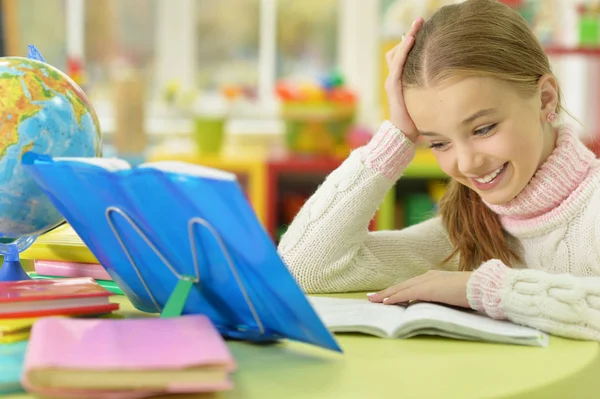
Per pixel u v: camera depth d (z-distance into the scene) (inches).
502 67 40.6
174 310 29.9
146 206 28.2
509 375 27.1
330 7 150.8
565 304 33.6
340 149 135.1
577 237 45.0
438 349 30.9
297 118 133.0
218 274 29.3
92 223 32.1
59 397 23.0
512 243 49.8
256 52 151.2
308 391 24.7
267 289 27.8
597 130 131.5
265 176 126.1
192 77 151.6
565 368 28.4
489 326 33.2
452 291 37.6
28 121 33.5
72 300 32.5
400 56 45.8
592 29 120.7
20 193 33.9
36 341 24.0
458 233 50.8
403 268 50.4
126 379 22.0
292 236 48.9
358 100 147.6
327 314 35.9
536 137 42.5
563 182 44.8
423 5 128.0
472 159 41.2
